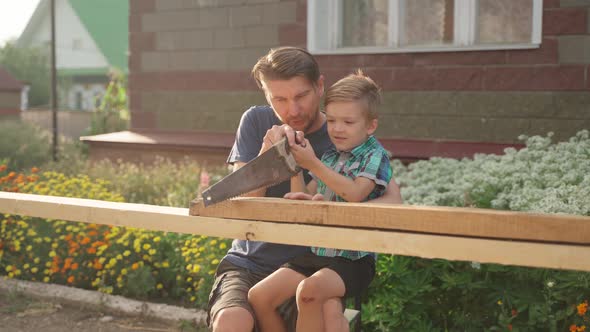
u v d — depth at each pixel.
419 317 4.06
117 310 4.76
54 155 11.48
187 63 8.81
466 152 6.95
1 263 5.57
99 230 5.37
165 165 8.27
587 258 1.72
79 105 40.00
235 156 2.88
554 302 3.73
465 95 7.08
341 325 2.33
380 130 7.57
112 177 8.04
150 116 9.16
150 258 5.09
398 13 7.43
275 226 2.10
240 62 8.41
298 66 2.57
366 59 7.58
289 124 2.68
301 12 7.89
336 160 2.69
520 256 1.79
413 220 1.92
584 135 5.61
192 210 2.24
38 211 2.55
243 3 8.30
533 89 6.75
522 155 5.28
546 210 4.05
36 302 5.00
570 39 6.54
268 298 2.46
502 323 3.79
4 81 21.48
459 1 7.10
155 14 8.99
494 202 4.57
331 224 2.03
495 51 6.90
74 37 40.84
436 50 7.17
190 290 4.93
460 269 4.08
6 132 11.92
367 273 2.59
